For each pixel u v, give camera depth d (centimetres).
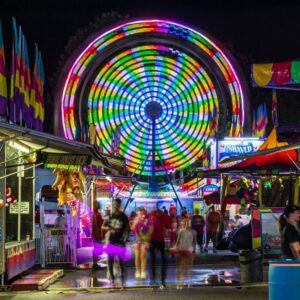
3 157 1661
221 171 2261
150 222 1798
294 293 961
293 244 1155
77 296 1461
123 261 1714
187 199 5666
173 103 7900
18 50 1983
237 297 1403
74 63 7238
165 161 7812
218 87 7650
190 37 7531
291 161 2155
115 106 7844
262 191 2458
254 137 4297
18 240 1975
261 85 1523
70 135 7169
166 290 1549
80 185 2267
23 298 1434
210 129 7325
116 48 7538
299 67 1492
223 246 2772
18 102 1972
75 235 2228
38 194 2812
